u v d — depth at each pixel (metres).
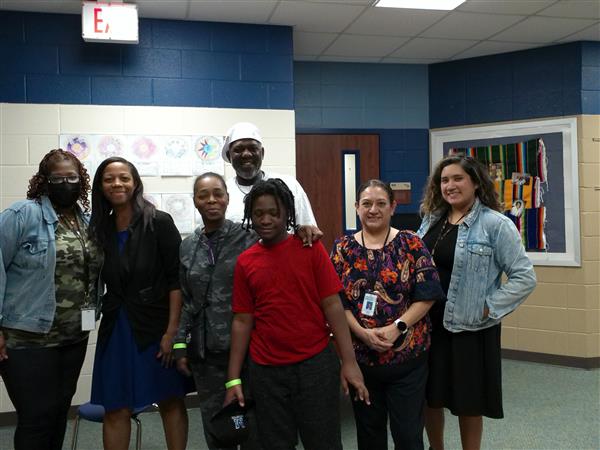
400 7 3.55
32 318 1.95
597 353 4.30
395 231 2.06
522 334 4.55
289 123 3.76
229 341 1.93
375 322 1.96
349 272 2.02
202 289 1.97
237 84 3.69
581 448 2.78
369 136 4.93
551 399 3.55
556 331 4.41
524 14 3.72
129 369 2.03
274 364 1.74
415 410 1.95
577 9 3.63
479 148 4.75
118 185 2.02
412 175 4.99
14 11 3.35
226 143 2.31
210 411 1.96
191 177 3.60
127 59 3.51
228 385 1.80
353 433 3.01
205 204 1.99
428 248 2.25
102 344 2.07
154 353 2.06
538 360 4.47
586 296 4.29
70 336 2.05
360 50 4.50
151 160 3.54
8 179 3.34
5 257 1.95
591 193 4.31
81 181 2.12
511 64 4.59
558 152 4.39
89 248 2.07
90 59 3.46
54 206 2.07
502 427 3.06
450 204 2.23
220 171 3.64
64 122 3.42
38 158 3.38
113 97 3.49
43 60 3.39
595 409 3.35
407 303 1.98
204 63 3.64
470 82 4.79
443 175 2.20
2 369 1.99
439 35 4.14
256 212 1.73
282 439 1.76
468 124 4.80
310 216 2.38
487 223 2.12
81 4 3.28
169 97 3.58
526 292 2.07
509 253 2.09
